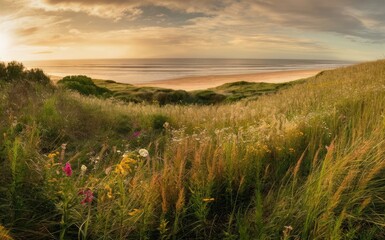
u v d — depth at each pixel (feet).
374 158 12.30
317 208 9.49
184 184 11.68
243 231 8.95
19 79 43.70
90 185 11.12
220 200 11.76
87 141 21.24
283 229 9.58
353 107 23.56
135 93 99.14
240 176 12.17
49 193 9.75
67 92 42.45
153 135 24.22
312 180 11.02
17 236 8.75
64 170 9.37
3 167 10.90
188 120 29.48
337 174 10.94
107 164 14.87
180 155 13.47
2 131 15.14
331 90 39.65
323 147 15.30
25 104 26.45
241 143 14.64
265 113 27.89
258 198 10.05
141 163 11.73
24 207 9.59
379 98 23.49
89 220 9.38
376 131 14.74
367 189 11.00
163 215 9.69
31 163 11.02
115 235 9.30
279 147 14.90
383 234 9.50
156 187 10.74
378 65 77.71
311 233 9.06
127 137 23.53
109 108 34.06
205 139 15.71
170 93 99.14
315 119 19.34
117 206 9.78
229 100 97.86
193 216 10.80
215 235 10.13
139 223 9.71
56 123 22.80
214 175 11.18
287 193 11.29
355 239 9.33
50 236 9.16
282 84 125.59
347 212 9.93
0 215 9.37
